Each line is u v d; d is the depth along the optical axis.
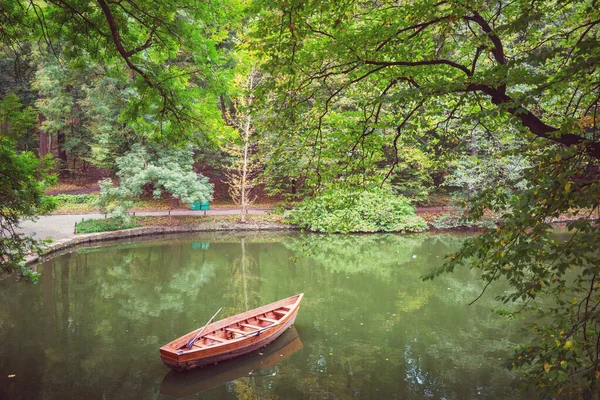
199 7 6.32
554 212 3.60
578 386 3.66
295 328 10.94
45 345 9.87
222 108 26.91
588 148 3.65
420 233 24.16
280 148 6.62
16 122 6.76
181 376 8.55
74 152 30.23
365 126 6.09
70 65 6.71
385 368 8.79
